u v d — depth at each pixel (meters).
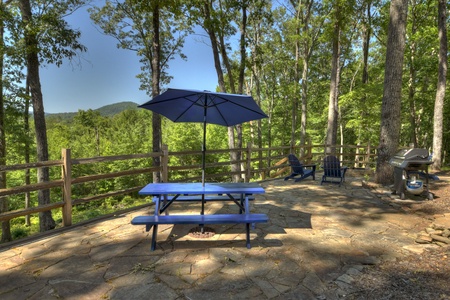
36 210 4.05
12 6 11.22
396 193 6.57
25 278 2.90
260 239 3.96
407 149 6.19
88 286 2.75
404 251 3.58
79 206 23.83
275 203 6.04
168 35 18.84
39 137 10.56
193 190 3.91
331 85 14.45
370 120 18.61
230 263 3.23
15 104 11.90
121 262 3.25
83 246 3.71
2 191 3.64
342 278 2.89
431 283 2.79
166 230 4.31
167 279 2.87
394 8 7.21
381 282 2.83
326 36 14.16
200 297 2.56
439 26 11.11
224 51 13.70
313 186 7.98
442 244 3.74
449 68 15.79
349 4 13.27
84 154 39.28
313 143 27.61
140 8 10.42
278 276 2.94
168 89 3.37
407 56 17.17
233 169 13.30
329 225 4.57
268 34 24.28
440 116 11.19
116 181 29.11
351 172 10.51
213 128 30.39
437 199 6.05
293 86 21.44
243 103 3.72
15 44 9.46
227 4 12.75
